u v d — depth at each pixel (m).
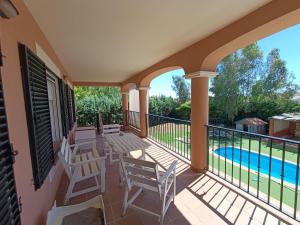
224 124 13.22
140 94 6.42
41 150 1.82
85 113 10.63
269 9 1.90
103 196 2.51
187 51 3.37
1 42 1.20
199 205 2.25
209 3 1.90
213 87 13.30
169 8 2.00
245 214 2.06
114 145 3.05
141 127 6.52
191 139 3.35
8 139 1.11
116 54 3.88
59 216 1.64
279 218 1.97
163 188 2.03
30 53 1.69
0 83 1.06
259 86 12.01
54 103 3.42
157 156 4.13
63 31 2.56
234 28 2.33
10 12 1.15
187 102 16.03
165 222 1.97
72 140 5.68
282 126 10.02
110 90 15.68
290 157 5.48
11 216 1.09
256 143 7.35
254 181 3.42
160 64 4.50
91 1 1.82
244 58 12.15
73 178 2.34
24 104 1.57
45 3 1.81
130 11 2.05
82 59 4.26
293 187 3.10
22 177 1.39
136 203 2.32
